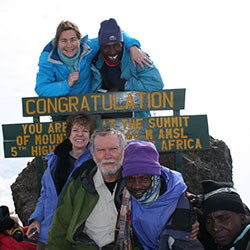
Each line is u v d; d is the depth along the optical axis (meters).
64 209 2.62
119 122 4.47
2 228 3.70
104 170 2.54
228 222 2.46
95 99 4.49
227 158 6.03
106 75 4.45
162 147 4.46
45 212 3.28
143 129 4.47
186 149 4.45
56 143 4.52
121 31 4.21
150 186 2.39
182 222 2.37
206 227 2.59
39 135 4.54
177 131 4.47
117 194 2.57
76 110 4.50
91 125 3.29
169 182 2.47
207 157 5.77
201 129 4.46
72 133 3.26
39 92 4.35
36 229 3.31
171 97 4.50
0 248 3.71
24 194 5.62
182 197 2.49
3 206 3.80
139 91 4.50
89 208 2.55
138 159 2.32
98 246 2.61
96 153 2.59
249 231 2.44
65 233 2.62
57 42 4.17
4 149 4.55
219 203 2.49
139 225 2.48
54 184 3.29
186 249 2.36
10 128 4.57
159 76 4.45
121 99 4.49
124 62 4.38
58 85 4.24
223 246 2.56
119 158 2.58
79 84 4.46
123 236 2.47
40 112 4.55
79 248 2.62
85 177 2.65
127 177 2.38
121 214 2.50
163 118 4.47
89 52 4.27
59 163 3.34
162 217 2.40
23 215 5.35
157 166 2.33
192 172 5.39
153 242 2.49
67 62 4.20
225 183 2.70
